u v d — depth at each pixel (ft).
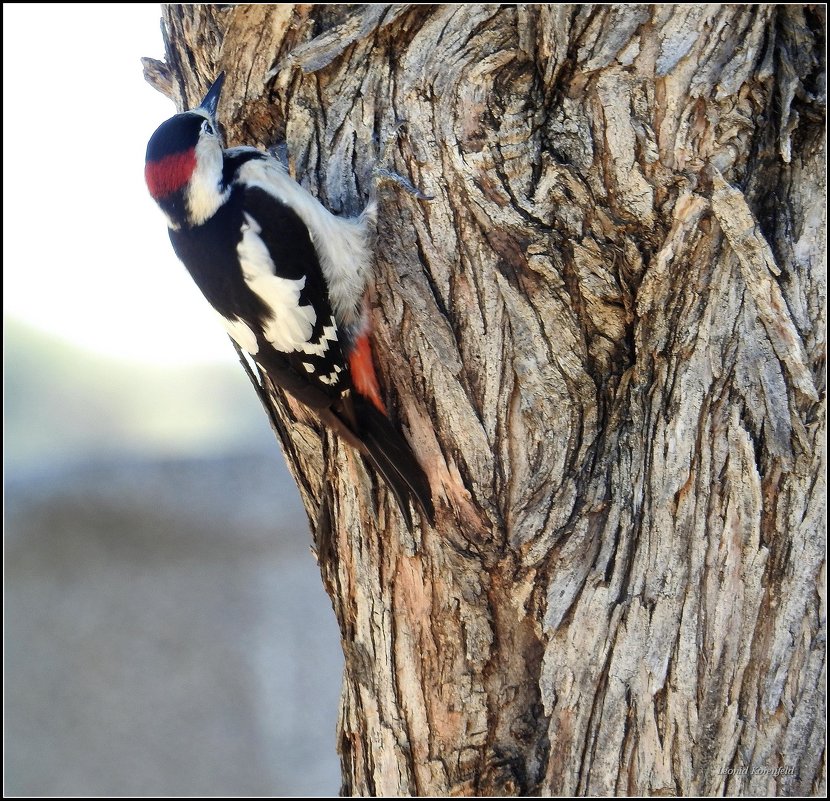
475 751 17.34
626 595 16.20
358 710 18.37
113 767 44.83
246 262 18.40
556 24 15.24
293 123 17.71
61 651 44.98
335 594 18.63
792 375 15.24
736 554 15.70
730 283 15.33
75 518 45.93
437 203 16.31
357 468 17.70
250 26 17.38
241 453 48.88
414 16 16.19
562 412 16.42
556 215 15.81
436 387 16.65
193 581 46.47
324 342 17.81
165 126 19.49
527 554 16.56
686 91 15.02
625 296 16.05
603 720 16.40
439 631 17.16
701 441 15.67
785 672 15.76
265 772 45.52
